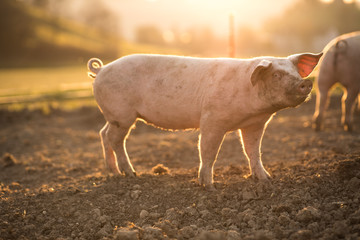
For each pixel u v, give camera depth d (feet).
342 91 49.85
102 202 17.53
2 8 304.71
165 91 18.26
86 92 62.49
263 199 16.56
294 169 20.07
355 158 18.40
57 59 278.67
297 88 14.84
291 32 344.49
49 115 45.47
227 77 16.93
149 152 29.14
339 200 15.61
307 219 14.26
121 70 19.11
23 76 154.51
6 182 24.02
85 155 30.17
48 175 25.16
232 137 30.94
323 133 30.76
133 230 14.32
